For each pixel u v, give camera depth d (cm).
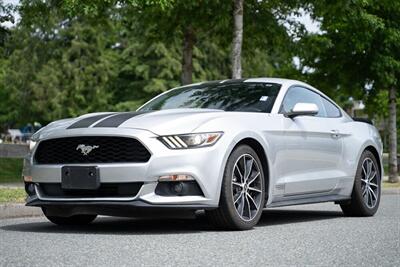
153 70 5453
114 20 1867
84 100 5734
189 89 873
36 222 827
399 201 1309
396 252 570
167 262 502
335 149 891
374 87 2128
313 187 841
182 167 669
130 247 578
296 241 632
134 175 663
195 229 736
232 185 706
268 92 827
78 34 5725
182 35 1908
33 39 5734
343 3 1628
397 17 2006
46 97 5722
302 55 1838
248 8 1734
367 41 1973
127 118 702
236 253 550
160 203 661
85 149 684
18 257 520
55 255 530
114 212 679
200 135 684
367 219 897
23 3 1731
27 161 729
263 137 750
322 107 912
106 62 5700
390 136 2203
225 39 1873
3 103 6412
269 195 761
